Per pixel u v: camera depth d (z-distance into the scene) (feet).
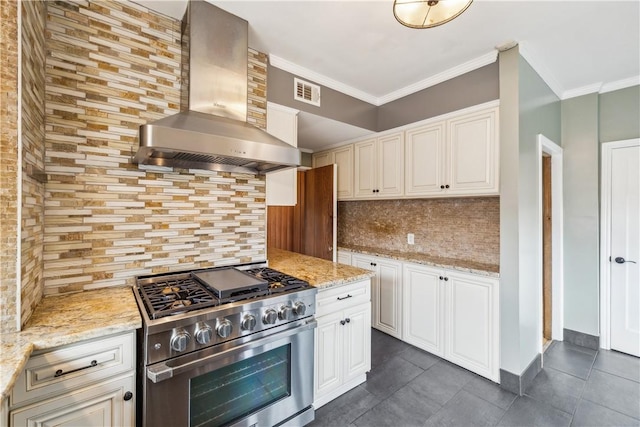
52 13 4.66
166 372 3.80
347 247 11.85
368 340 7.08
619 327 8.86
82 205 4.97
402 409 6.19
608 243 8.98
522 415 6.03
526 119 7.16
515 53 6.81
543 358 8.46
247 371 4.89
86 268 5.03
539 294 7.71
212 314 4.34
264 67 7.29
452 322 7.98
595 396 6.66
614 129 8.87
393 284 9.61
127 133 5.36
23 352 2.96
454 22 6.01
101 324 3.69
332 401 6.40
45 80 4.57
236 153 4.74
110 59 5.19
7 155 3.29
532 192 7.45
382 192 10.07
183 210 6.06
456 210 9.11
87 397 3.55
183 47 5.80
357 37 6.59
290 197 7.91
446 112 8.28
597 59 7.48
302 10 5.69
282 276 6.21
